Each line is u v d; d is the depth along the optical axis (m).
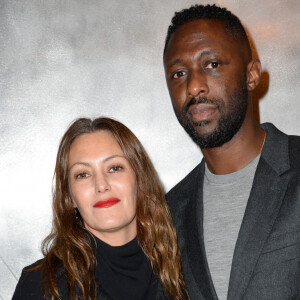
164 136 2.43
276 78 2.44
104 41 2.45
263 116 2.43
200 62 1.59
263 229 1.48
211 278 1.54
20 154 2.43
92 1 2.45
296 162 1.55
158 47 2.44
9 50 2.45
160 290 1.64
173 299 1.64
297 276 1.40
